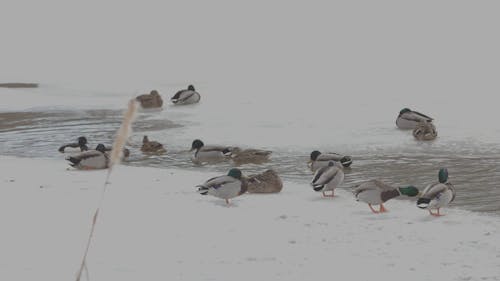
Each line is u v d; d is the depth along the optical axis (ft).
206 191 55.47
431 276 36.63
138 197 57.93
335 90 183.62
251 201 56.75
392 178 68.03
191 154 86.38
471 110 126.93
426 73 253.24
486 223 48.39
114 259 39.83
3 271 37.09
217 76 260.01
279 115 124.88
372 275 36.96
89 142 98.02
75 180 66.49
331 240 44.24
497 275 36.65
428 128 92.48
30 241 43.52
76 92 182.39
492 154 80.59
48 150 90.33
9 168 74.90
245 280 36.14
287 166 76.84
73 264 38.60
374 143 90.89
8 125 116.26
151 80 236.43
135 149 90.38
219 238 44.73
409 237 44.83
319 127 107.86
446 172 52.47
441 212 52.13
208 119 120.78
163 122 117.70
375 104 143.02
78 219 49.62
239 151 82.89
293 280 36.14
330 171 58.18
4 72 284.82
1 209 52.75
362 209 53.57
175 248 42.32
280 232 46.29
